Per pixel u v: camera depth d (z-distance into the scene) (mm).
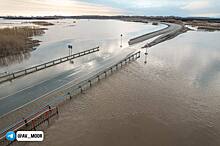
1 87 26094
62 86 27062
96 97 24453
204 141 16531
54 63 39000
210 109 22078
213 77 33281
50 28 130750
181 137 16969
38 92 24703
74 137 16641
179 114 20812
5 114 19125
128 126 18422
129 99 24125
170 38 82750
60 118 19406
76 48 59094
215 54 51906
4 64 39312
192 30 119250
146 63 41875
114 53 51906
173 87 28391
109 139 16484
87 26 163000
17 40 55281
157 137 16875
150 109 21734
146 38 81062
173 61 44125
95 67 37469
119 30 126625
